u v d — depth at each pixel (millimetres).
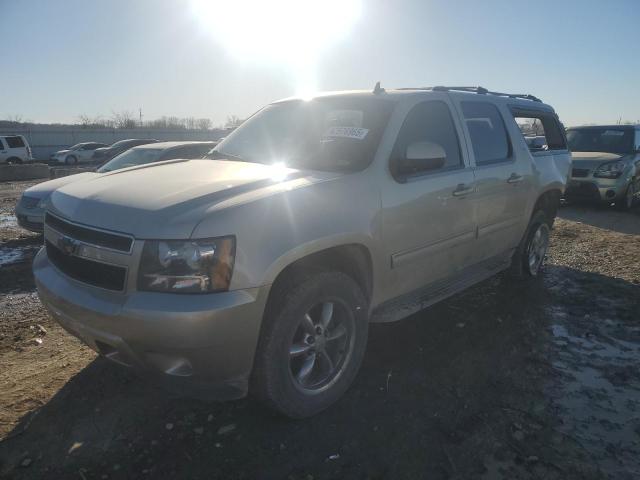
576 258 6473
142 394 3137
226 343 2387
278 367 2645
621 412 3008
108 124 57562
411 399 3113
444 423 2869
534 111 5324
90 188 2975
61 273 2785
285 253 2533
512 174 4480
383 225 3133
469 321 4355
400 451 2627
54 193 3201
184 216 2406
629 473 2482
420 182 3422
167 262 2316
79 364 3539
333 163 3271
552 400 3123
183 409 2982
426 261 3611
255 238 2459
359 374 3418
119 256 2400
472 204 3957
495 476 2451
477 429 2816
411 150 3180
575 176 10406
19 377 3357
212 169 3279
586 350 3828
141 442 2688
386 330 4156
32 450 2623
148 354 2422
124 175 3232
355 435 2758
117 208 2568
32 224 7449
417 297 3674
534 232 5273
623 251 6844
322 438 2730
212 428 2807
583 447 2670
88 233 2564
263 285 2453
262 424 2846
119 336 2400
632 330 4199
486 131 4352
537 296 4992
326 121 3674
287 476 2443
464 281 4113
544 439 2734
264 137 3896
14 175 22156
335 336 2982
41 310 4688
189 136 48625
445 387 3262
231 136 4262
